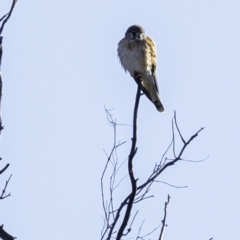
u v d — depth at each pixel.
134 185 9.78
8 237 9.35
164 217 9.54
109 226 9.59
